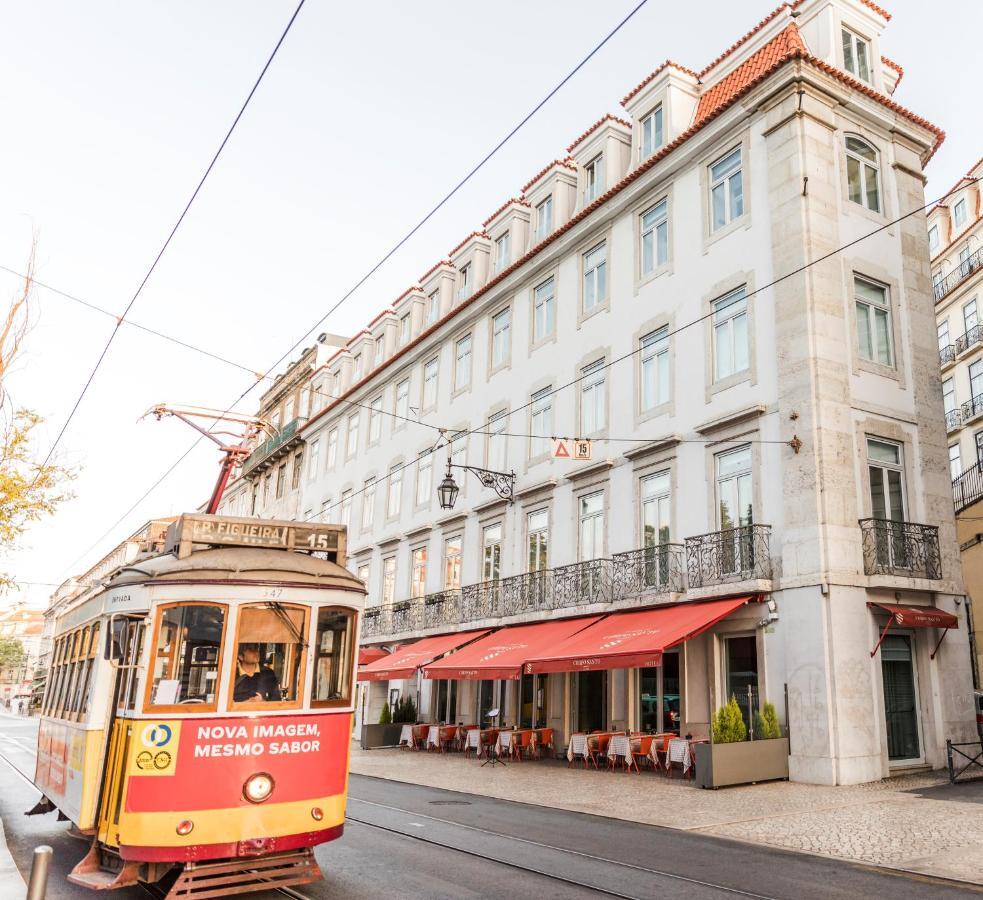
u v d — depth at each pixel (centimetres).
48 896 712
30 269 1048
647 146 2097
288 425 4103
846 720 1370
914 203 1814
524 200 2611
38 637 11956
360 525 3209
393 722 2497
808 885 722
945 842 877
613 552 1906
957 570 1623
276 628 716
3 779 1697
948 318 3038
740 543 1568
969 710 1549
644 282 1962
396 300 3309
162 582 694
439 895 691
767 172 1684
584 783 1450
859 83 1716
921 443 1658
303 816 686
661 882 735
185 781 654
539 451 2238
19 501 1403
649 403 1897
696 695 1622
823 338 1544
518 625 2098
